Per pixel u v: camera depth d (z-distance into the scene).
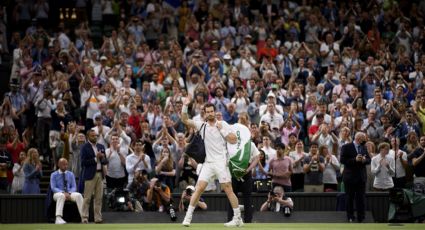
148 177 43.34
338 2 69.75
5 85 60.59
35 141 50.91
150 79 54.88
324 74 59.09
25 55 55.78
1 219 41.47
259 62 59.25
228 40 59.47
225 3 64.31
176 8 65.06
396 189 40.03
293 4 66.56
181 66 56.31
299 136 49.75
